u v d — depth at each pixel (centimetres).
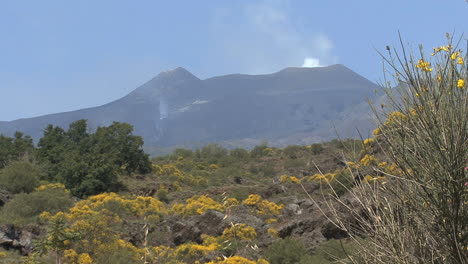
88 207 3622
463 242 495
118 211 3694
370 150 536
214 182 6406
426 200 510
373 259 532
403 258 513
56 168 5431
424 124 501
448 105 499
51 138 6334
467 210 493
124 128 6347
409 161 510
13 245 2753
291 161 7400
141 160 6306
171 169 6569
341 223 548
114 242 2481
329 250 1593
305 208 3362
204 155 9075
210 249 2377
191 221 3167
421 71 511
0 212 3516
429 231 512
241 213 3453
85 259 2311
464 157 489
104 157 5488
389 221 525
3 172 4681
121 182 5603
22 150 6275
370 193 536
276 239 2530
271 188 5000
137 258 2406
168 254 2323
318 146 7650
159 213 3778
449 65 501
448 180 489
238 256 2136
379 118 526
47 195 3809
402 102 516
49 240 2089
